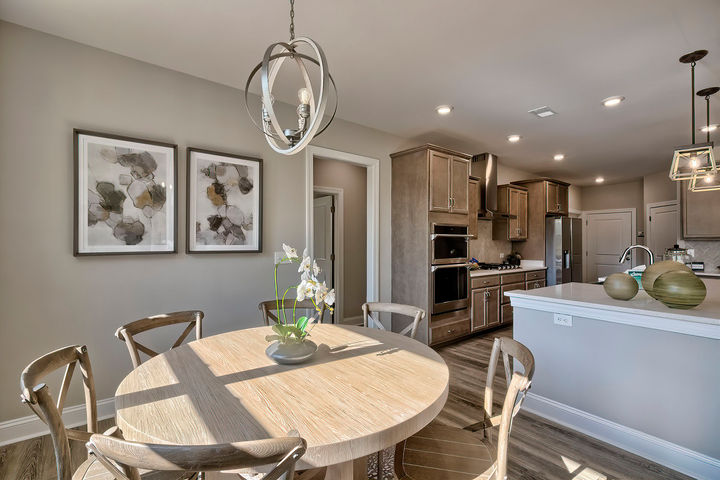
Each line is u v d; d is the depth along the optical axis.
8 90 2.03
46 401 0.96
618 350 2.09
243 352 1.50
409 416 0.96
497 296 4.72
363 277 5.20
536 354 2.48
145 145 2.45
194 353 1.49
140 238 2.43
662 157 5.07
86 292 2.26
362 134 3.78
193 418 0.94
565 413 2.31
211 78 2.73
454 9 1.90
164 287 2.54
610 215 7.20
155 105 2.52
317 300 1.44
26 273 2.08
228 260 2.84
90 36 2.17
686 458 1.82
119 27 2.08
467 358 3.65
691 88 2.79
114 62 2.36
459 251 4.18
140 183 2.43
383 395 1.08
